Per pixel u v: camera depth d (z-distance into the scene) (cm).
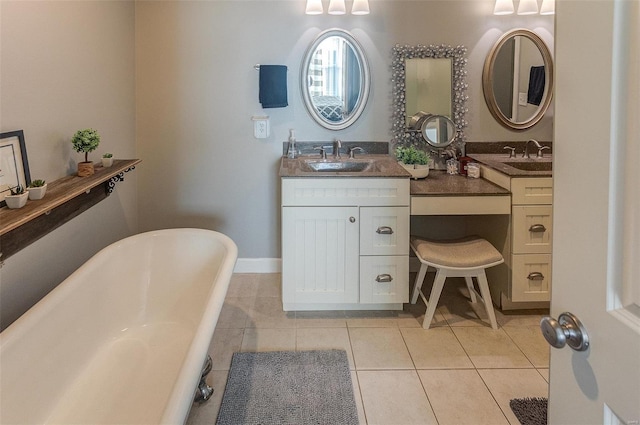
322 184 272
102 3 275
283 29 332
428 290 329
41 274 204
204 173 346
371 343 255
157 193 346
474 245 275
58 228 221
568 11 73
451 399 207
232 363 234
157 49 332
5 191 173
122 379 192
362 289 283
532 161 313
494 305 303
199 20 330
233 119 341
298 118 342
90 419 168
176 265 249
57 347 176
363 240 277
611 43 62
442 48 332
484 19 331
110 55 288
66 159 229
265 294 319
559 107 77
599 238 66
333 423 191
